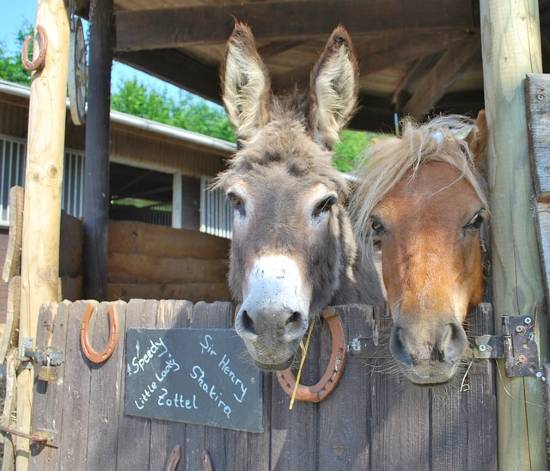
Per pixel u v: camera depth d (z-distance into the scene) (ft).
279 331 6.85
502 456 6.71
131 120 31.73
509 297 6.83
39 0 12.18
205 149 38.27
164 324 9.23
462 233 7.22
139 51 20.45
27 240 11.75
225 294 25.25
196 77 23.03
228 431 8.41
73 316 10.46
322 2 17.98
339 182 8.81
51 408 10.68
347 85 9.37
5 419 11.31
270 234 7.60
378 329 7.36
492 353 6.77
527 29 7.13
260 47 22.53
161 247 20.98
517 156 6.93
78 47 13.82
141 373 9.32
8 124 29.04
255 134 9.18
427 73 23.86
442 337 6.35
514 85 7.01
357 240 10.43
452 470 6.97
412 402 7.20
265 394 8.10
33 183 11.84
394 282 7.19
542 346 6.71
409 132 8.03
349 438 7.54
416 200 7.29
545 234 6.70
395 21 17.75
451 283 6.81
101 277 16.96
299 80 23.17
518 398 6.62
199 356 8.65
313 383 7.91
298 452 7.86
